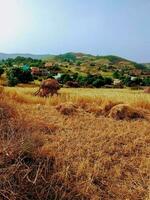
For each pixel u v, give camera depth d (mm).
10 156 4238
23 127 5648
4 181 3752
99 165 4551
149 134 6086
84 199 3770
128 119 7223
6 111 6254
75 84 54750
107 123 6816
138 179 4305
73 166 4453
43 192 3742
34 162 4352
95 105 8477
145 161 4801
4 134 5207
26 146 4574
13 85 49750
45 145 5078
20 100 9305
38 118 6797
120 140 5656
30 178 3961
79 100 9766
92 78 71500
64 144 5285
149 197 3807
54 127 6188
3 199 3520
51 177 4047
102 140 5598
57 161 4508
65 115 7367
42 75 88312
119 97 11086
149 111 8227
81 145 5270
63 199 3717
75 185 3994
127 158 4930
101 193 3928
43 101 9484
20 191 3695
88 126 6492
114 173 4414
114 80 84375
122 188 4055
